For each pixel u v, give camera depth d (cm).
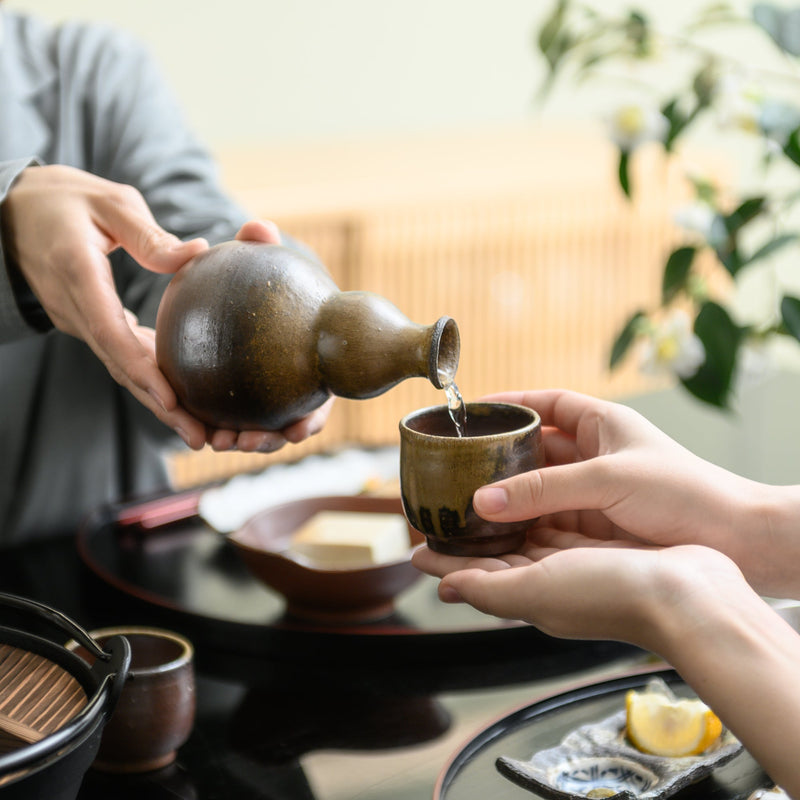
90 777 85
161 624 102
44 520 124
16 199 95
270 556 100
